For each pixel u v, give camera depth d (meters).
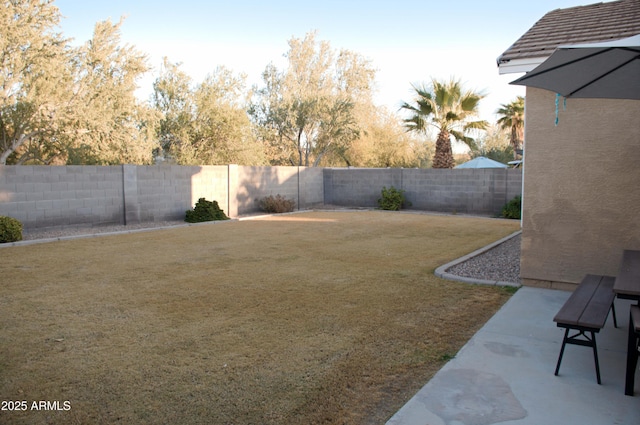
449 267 8.32
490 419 3.27
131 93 20.47
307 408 3.44
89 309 5.84
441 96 20.88
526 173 7.02
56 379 3.89
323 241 11.67
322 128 30.67
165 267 8.41
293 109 30.47
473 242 11.65
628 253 5.73
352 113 32.03
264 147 30.55
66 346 4.62
